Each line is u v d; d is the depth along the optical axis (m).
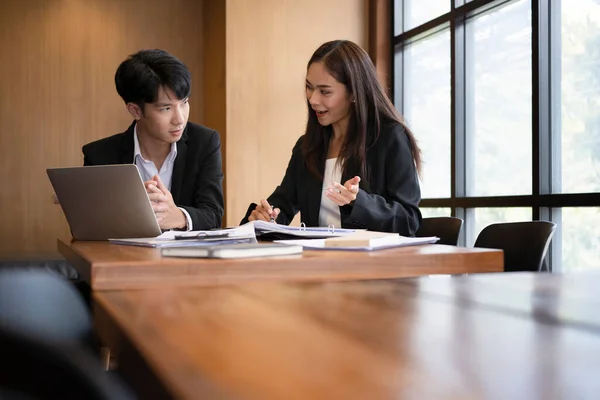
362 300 0.83
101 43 5.21
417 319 0.70
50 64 5.11
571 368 0.50
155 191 2.05
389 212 2.02
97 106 5.20
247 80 4.89
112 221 1.87
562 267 3.54
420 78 4.87
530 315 0.72
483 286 0.96
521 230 1.98
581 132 3.43
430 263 1.31
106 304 0.83
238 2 4.88
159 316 0.73
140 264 1.10
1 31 5.01
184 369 0.49
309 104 2.43
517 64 3.90
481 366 0.50
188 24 5.40
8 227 5.02
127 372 0.63
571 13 3.49
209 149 2.51
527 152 3.81
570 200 3.41
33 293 0.67
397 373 0.48
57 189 1.92
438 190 4.65
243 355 0.54
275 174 4.93
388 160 2.27
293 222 4.89
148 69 2.28
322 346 0.57
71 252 1.59
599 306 0.77
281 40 4.97
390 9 5.10
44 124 5.10
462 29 4.37
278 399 0.41
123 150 2.47
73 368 0.40
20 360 0.39
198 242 1.54
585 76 3.40
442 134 4.62
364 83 2.30
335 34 5.09
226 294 0.91
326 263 1.22
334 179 2.38
